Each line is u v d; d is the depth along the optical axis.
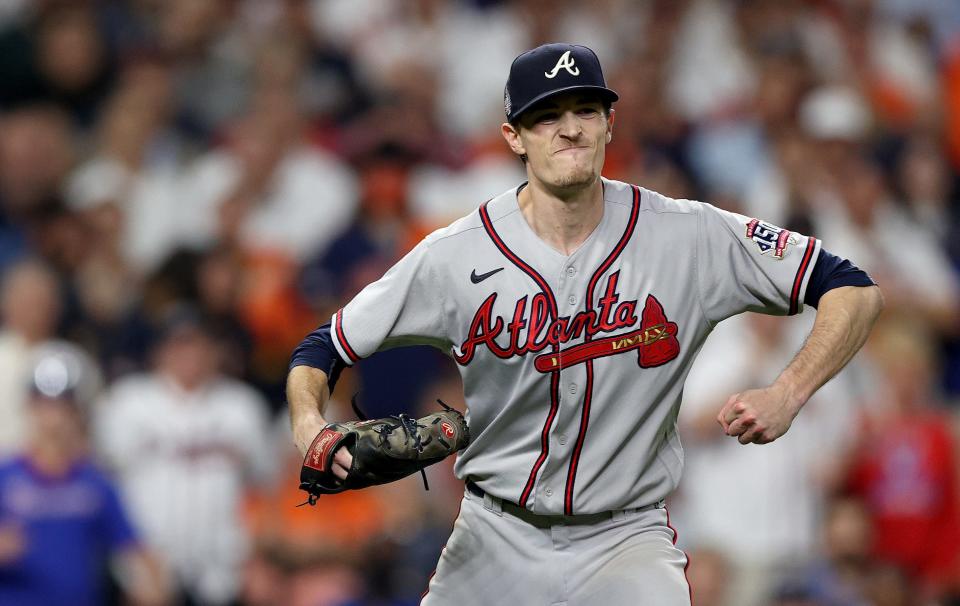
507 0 48.59
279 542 30.70
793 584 29.70
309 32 45.59
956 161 47.88
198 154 41.41
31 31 43.69
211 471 31.23
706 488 31.42
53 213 37.91
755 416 14.12
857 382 34.47
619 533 15.99
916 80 49.44
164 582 29.67
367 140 40.47
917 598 31.98
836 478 32.84
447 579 16.78
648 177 41.47
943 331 39.47
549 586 16.05
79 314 34.78
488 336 15.61
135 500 30.66
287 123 41.09
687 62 48.00
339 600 29.95
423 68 44.66
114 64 44.41
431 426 14.81
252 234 38.59
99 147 41.47
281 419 34.22
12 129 40.09
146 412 31.11
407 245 38.09
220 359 32.88
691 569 30.72
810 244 15.53
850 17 49.59
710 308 15.68
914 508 32.72
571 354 15.38
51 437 28.98
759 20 48.41
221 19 44.84
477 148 42.72
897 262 39.47
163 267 34.78
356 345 15.96
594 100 15.14
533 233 15.66
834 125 41.12
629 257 15.51
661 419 15.66
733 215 15.85
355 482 14.66
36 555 28.52
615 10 48.78
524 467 15.87
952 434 33.38
